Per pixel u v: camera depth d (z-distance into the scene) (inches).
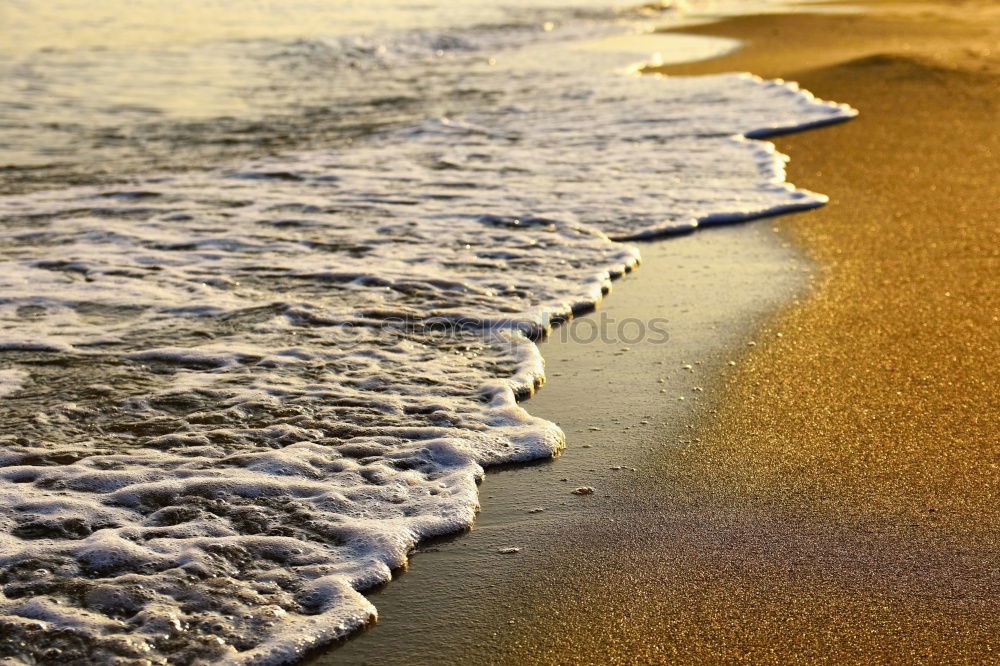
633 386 168.1
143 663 100.8
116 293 213.5
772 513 128.0
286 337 189.8
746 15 816.9
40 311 202.5
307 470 140.4
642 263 233.6
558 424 155.7
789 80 480.1
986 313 191.8
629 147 355.3
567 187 300.8
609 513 130.0
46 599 110.1
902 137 351.9
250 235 257.0
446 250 242.5
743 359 176.2
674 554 120.3
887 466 137.9
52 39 689.6
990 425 148.2
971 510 126.3
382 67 600.7
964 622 106.0
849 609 108.7
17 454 144.0
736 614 108.7
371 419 156.5
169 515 128.0
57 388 166.9
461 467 141.6
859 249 234.8
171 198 296.7
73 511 128.6
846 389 162.4
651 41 689.6
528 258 235.9
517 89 500.7
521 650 104.7
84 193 303.7
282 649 104.0
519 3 980.6
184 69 578.9
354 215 274.5
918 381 164.1
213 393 165.5
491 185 305.9
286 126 416.5
